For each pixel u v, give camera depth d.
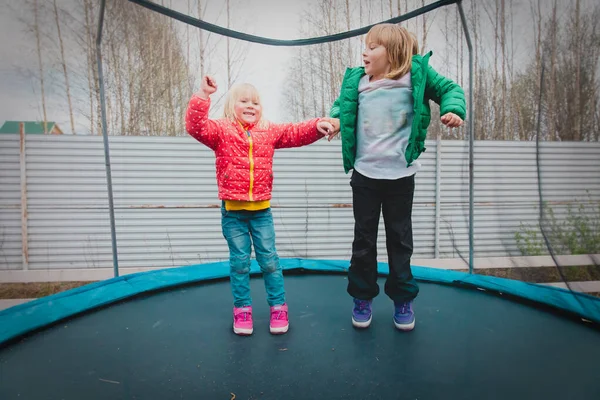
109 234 4.13
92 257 4.12
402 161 1.32
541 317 1.52
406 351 1.21
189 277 2.02
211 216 4.22
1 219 3.97
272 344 1.27
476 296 1.78
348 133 1.37
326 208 4.28
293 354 1.20
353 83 1.38
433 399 0.95
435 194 4.09
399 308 1.38
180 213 4.19
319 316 1.53
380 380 1.04
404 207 1.36
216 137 1.37
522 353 1.20
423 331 1.38
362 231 1.36
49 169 3.99
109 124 4.07
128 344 1.28
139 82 4.07
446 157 4.07
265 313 1.57
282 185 4.25
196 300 1.75
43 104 3.86
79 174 4.03
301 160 4.24
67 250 4.08
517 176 3.92
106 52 3.88
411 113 1.32
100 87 2.00
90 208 4.08
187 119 1.31
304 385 1.01
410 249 1.38
